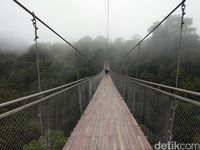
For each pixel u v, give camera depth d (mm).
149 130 3045
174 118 2004
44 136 2016
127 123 3914
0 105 1256
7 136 1375
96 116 4492
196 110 1574
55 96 2463
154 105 2805
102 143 2863
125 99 6582
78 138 3051
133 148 2697
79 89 4418
